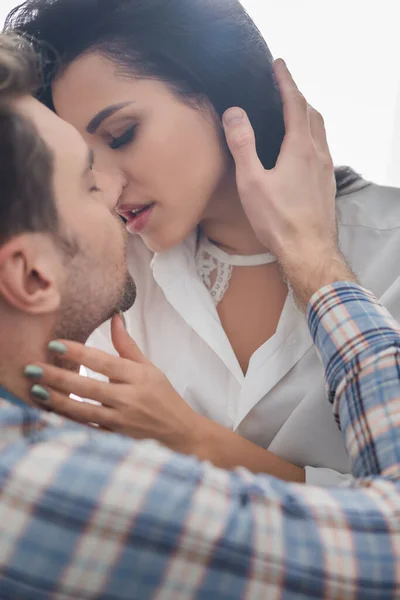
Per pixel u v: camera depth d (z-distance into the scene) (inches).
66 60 42.3
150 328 50.2
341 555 25.5
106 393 37.2
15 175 29.3
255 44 45.4
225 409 46.4
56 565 24.3
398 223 45.0
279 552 25.1
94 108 42.1
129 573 24.5
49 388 34.0
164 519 24.6
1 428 25.8
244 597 25.0
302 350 44.5
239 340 46.9
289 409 44.8
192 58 42.4
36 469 24.9
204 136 43.7
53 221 30.7
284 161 41.9
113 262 33.4
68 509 24.4
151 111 42.2
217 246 48.6
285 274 40.1
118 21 41.4
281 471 42.5
